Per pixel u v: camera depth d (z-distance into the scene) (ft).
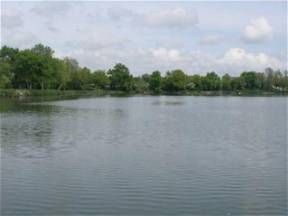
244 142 103.19
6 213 49.60
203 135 116.57
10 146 94.22
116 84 645.92
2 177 65.62
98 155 84.07
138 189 59.31
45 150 89.40
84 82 574.56
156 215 49.06
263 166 74.54
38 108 230.27
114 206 52.08
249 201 54.29
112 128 132.67
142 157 82.33
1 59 491.31
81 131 123.44
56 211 50.31
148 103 321.11
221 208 51.65
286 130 130.21
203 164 75.97
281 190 59.36
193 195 56.59
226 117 183.32
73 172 69.05
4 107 236.84
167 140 106.01
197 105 296.30
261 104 318.24
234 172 69.72
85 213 49.65
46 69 463.83
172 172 69.36
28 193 57.31
